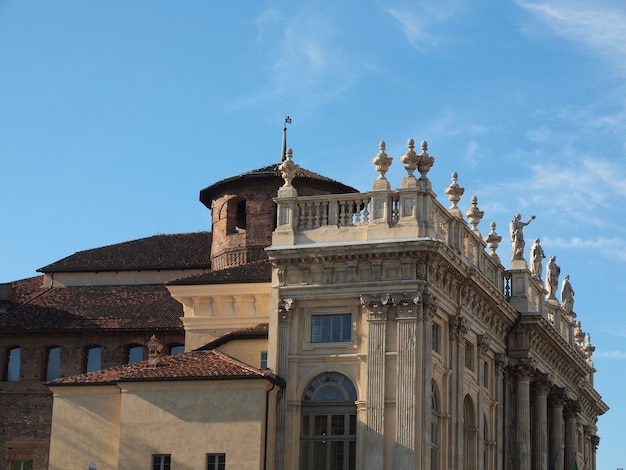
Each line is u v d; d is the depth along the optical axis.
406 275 52.81
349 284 53.53
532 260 70.19
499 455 62.00
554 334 67.94
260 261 61.59
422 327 52.62
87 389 54.31
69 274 69.19
